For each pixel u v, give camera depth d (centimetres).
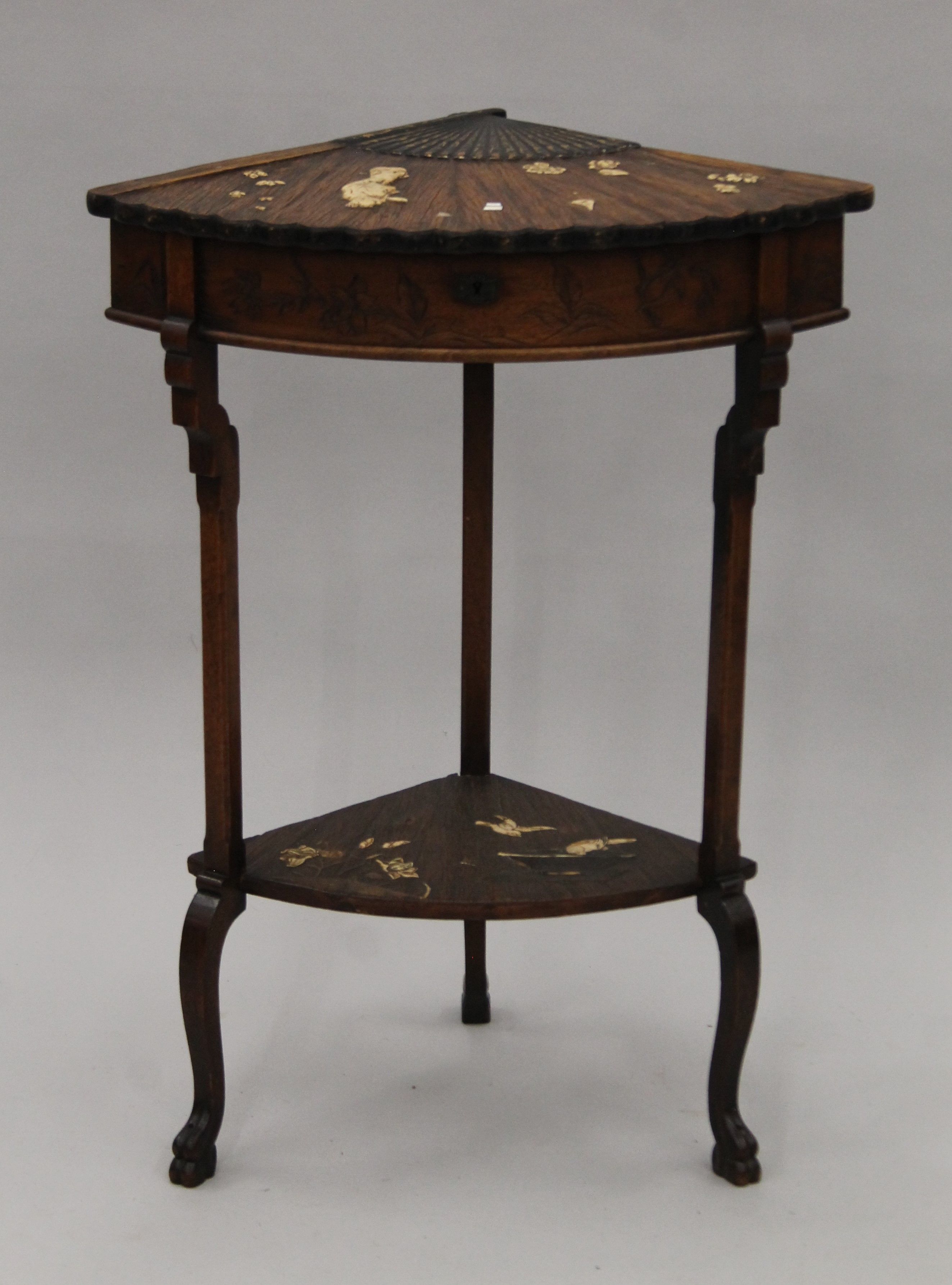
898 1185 290
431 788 319
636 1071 323
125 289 263
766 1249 276
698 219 240
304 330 249
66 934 359
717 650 272
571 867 286
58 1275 270
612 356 246
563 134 283
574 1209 285
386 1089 317
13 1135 302
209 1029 285
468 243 234
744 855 370
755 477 266
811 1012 337
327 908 277
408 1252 275
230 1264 272
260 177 263
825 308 262
